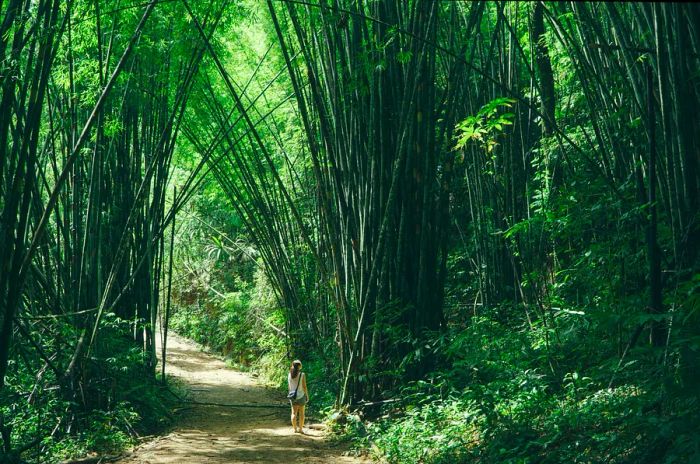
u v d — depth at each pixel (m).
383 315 6.08
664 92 3.52
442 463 4.30
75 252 6.47
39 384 5.75
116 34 6.60
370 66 5.65
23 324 6.14
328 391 8.09
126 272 7.75
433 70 5.99
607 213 4.50
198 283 18.69
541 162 6.80
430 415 5.15
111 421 6.25
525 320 6.18
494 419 4.21
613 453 3.25
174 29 6.93
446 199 6.25
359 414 6.10
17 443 5.12
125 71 6.86
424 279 6.12
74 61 6.52
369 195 6.27
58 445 5.32
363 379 6.07
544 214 4.76
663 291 3.88
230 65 10.98
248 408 8.71
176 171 16.50
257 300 13.81
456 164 7.88
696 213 3.39
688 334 3.03
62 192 6.69
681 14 3.42
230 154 9.98
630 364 3.74
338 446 5.69
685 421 2.72
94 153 6.30
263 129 11.80
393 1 6.09
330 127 6.89
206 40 5.93
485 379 5.57
